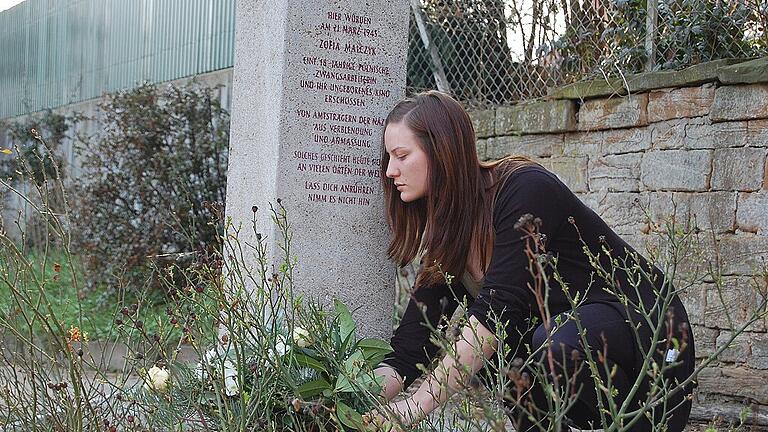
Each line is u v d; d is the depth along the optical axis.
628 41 5.73
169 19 10.66
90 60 12.66
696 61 5.48
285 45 3.61
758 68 4.89
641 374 2.38
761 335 4.88
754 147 4.95
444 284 3.37
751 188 4.95
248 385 3.01
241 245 3.89
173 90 8.69
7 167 12.08
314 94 3.65
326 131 3.67
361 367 2.90
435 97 3.18
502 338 2.64
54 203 8.97
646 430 2.98
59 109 13.59
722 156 5.06
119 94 8.83
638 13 5.69
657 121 5.35
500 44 6.44
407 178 3.19
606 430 2.34
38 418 3.41
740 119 5.00
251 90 3.92
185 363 3.46
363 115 3.73
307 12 3.63
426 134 3.14
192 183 8.09
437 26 6.73
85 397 3.08
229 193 4.05
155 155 8.12
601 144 5.63
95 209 8.15
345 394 3.05
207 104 8.44
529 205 2.98
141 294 4.22
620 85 5.48
